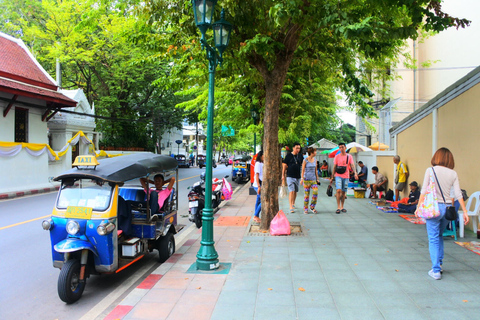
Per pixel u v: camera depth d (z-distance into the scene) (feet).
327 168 81.66
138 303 13.96
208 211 18.04
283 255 19.77
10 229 28.99
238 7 23.27
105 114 96.32
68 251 14.51
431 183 15.72
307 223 28.35
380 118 70.59
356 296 14.08
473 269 16.81
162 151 163.22
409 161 36.29
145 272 19.56
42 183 59.62
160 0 23.72
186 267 18.40
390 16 23.57
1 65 56.75
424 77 61.21
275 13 18.72
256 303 13.70
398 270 16.99
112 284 17.84
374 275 16.37
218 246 21.99
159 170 20.36
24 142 59.06
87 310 14.79
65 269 14.85
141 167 18.60
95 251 15.58
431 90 59.57
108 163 18.21
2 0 86.02
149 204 19.70
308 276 16.44
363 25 18.66
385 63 37.35
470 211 23.09
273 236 24.22
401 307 13.03
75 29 30.35
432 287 14.82
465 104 25.49
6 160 52.08
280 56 25.14
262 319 12.39
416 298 13.78
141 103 103.60
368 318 12.25
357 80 30.27
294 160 33.60
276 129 25.84
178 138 201.36
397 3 20.97
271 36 25.22
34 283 17.71
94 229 15.52
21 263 20.66
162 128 126.82
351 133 100.07
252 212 35.60
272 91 25.44
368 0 20.48
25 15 86.22
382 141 70.23
